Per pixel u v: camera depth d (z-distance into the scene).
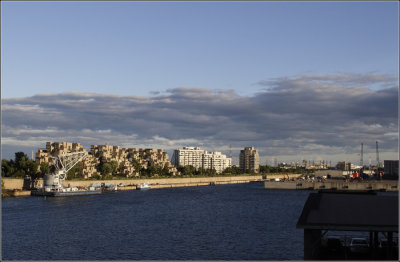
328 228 42.97
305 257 45.38
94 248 93.19
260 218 141.25
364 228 42.44
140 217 143.38
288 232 112.19
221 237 105.19
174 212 158.62
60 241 100.50
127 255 86.56
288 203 194.88
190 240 101.50
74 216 144.38
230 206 181.75
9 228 118.38
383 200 48.28
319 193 51.50
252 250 90.62
